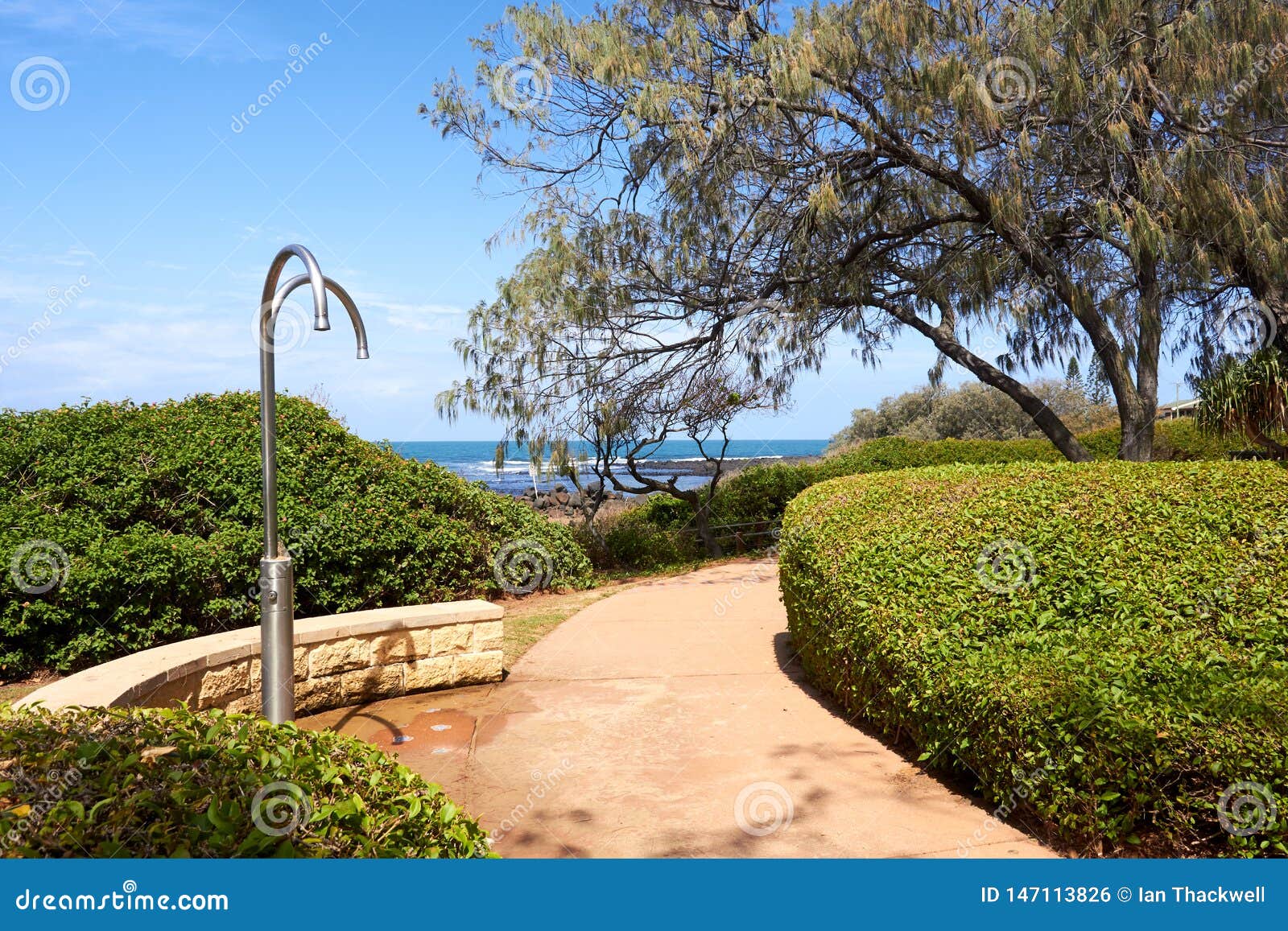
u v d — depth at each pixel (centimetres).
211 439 683
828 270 972
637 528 1277
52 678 529
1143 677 293
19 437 636
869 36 792
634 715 459
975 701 315
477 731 439
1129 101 757
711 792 351
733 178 890
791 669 550
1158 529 390
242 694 444
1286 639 308
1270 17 688
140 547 558
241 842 142
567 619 735
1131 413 921
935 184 934
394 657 507
